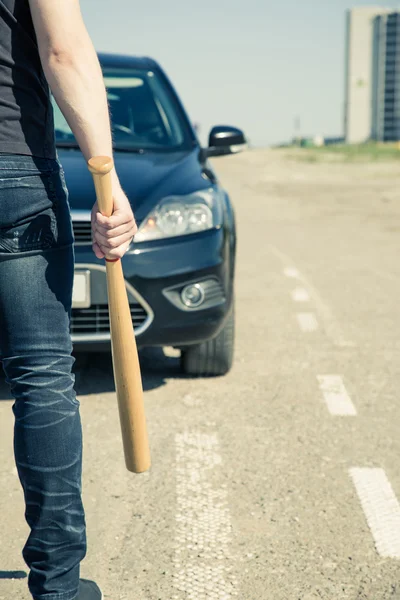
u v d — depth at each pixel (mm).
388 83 173250
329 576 2393
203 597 2266
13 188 1677
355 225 12797
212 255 3924
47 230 1729
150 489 2980
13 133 1684
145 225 3832
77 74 1658
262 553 2520
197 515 2773
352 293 7043
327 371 4578
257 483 3047
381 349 5105
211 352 4258
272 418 3771
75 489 1811
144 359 4684
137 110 4996
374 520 2762
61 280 1775
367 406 3988
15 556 2482
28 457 1761
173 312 3848
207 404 3941
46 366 1760
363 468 3203
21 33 1688
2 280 1715
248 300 6703
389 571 2430
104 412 3803
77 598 1903
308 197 18016
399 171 28531
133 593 2279
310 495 2951
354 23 173500
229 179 24578
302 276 7949
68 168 4121
